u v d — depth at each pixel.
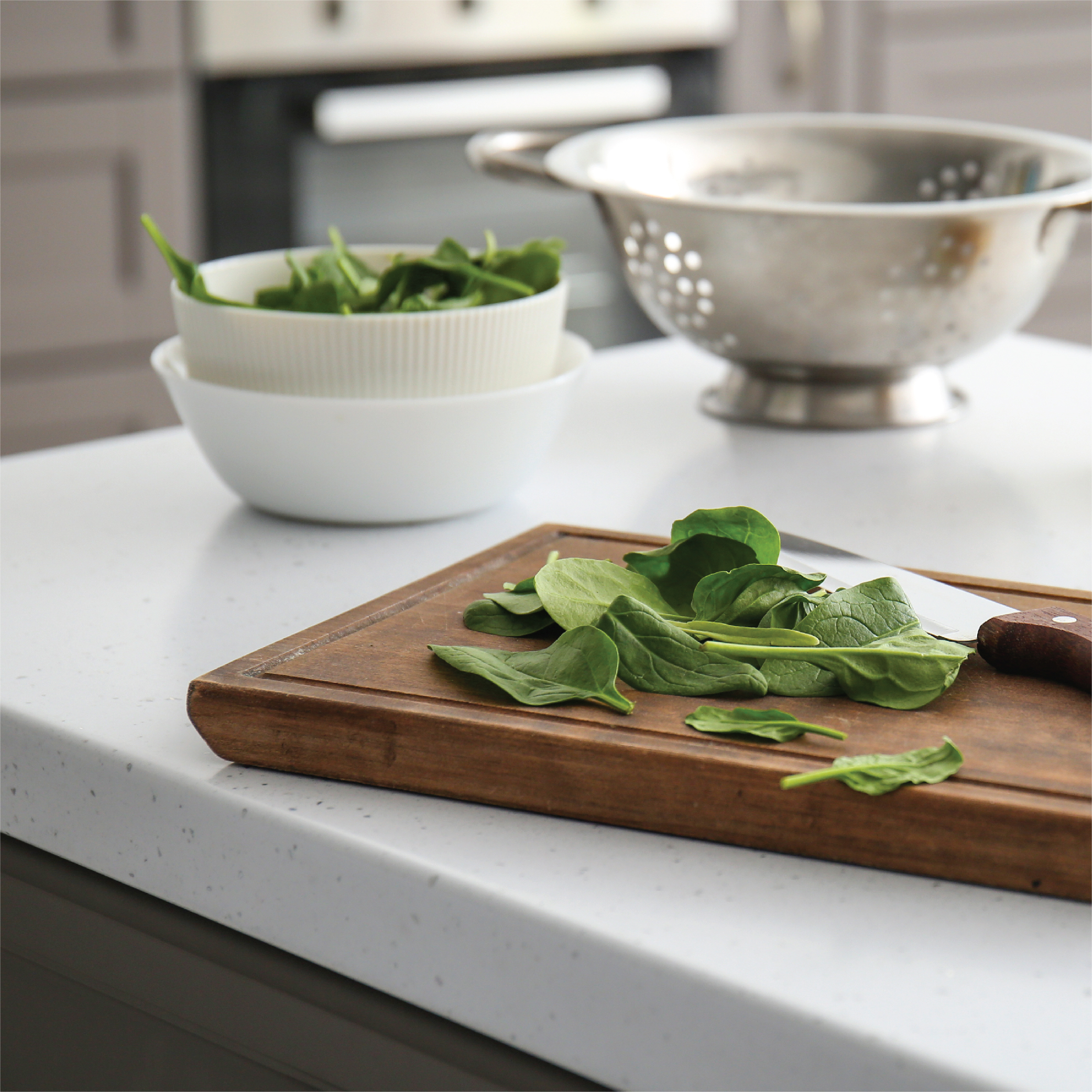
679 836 1.36
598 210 1.77
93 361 2.43
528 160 1.77
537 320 1.59
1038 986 1.15
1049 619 1.42
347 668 1.42
